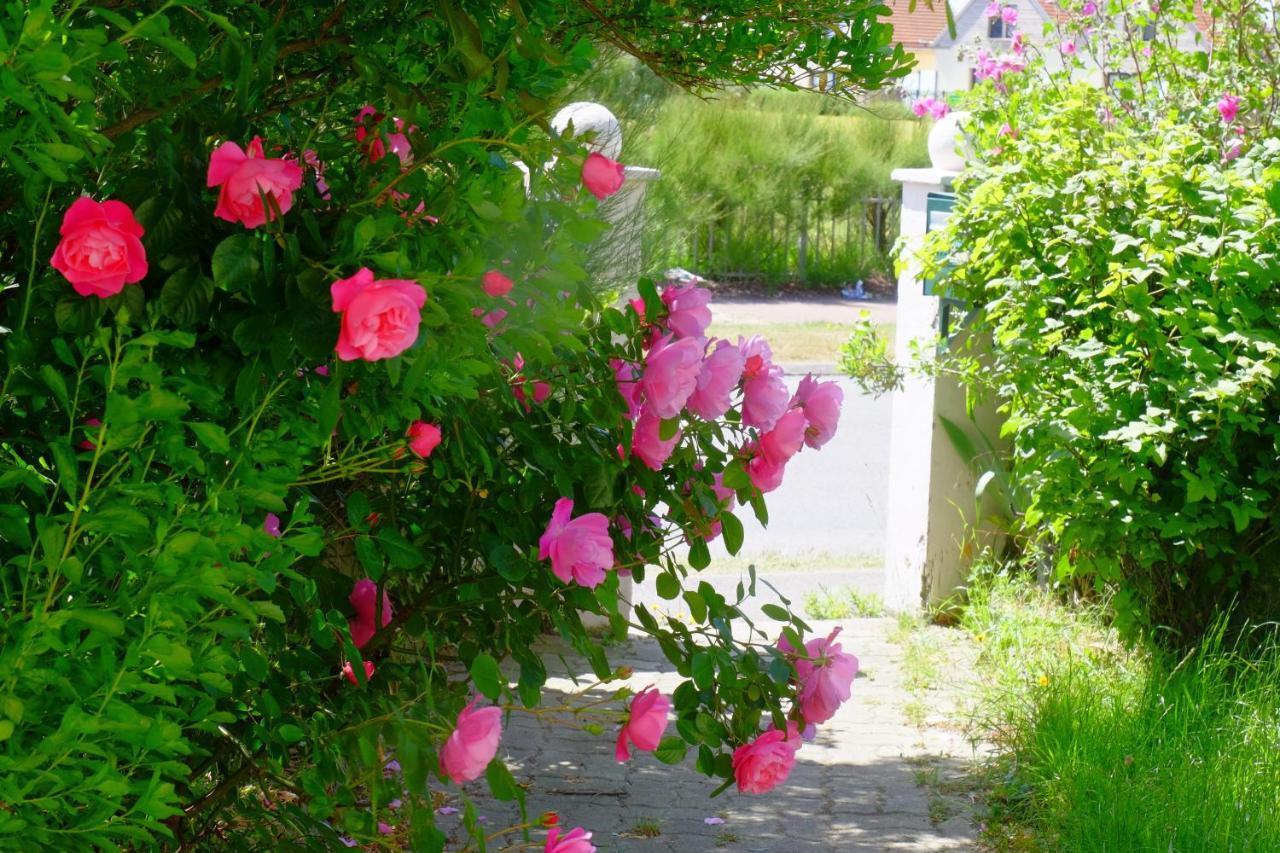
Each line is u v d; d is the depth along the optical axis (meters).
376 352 1.57
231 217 1.68
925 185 6.96
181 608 1.61
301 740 2.22
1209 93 6.88
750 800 4.64
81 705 1.58
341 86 2.14
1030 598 6.49
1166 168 5.55
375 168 1.88
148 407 1.55
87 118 1.70
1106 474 5.36
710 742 2.30
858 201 21.69
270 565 1.78
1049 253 5.79
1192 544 5.27
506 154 1.99
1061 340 5.80
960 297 6.33
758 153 20.78
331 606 2.27
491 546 2.23
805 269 21.64
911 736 5.25
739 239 21.33
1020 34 7.46
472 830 1.99
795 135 21.25
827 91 2.97
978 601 6.52
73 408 1.61
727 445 2.47
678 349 2.21
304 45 2.00
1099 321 5.75
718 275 21.28
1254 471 5.38
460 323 1.72
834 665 2.40
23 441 1.74
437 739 2.09
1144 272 5.29
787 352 15.87
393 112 2.00
